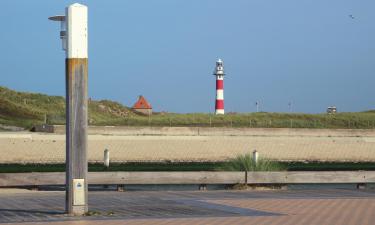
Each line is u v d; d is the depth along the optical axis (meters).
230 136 56.91
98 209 16.28
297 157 50.16
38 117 87.75
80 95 15.12
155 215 15.20
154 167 34.69
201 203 17.83
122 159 44.88
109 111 104.44
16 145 45.47
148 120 79.19
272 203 17.91
